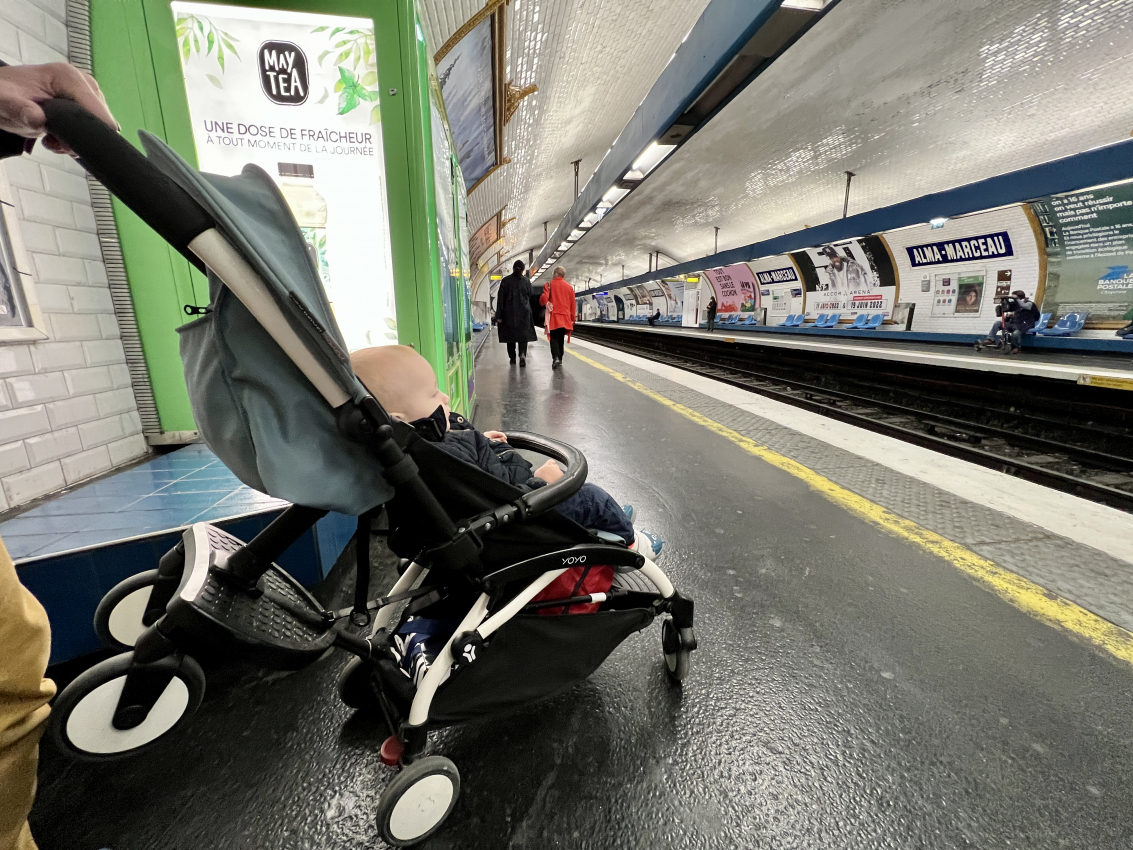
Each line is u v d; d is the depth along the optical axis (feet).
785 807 4.04
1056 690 5.30
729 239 79.51
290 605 3.93
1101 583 7.16
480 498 3.74
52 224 6.76
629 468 11.86
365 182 8.15
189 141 7.65
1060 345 38.42
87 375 7.29
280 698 5.10
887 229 36.63
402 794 3.41
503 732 4.73
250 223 2.70
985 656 5.80
